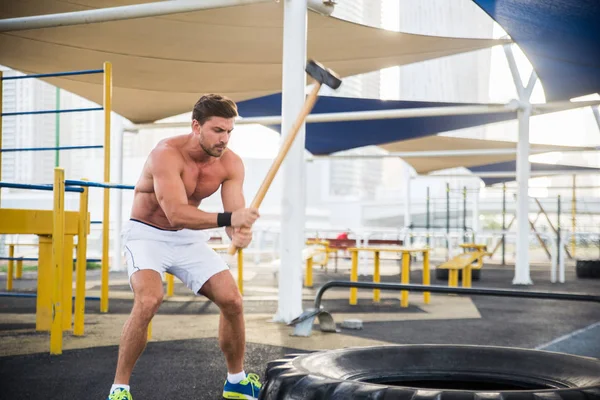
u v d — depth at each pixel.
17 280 11.84
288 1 6.52
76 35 9.33
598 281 13.23
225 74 11.06
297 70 6.51
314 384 1.88
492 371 2.35
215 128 3.12
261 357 4.79
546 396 1.70
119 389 3.14
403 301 8.34
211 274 3.42
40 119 19.16
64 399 3.66
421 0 10.84
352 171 102.69
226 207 3.38
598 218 26.05
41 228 5.33
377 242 13.89
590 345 5.64
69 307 6.02
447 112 11.48
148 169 3.25
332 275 13.59
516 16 8.40
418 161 19.59
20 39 9.48
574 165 21.41
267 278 12.34
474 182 26.52
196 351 5.02
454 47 10.26
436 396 1.70
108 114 6.88
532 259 22.66
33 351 5.00
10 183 4.52
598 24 8.10
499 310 8.06
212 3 6.36
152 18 8.70
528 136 12.12
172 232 3.34
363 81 50.75
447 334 6.12
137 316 3.19
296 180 6.52
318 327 6.27
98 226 23.56
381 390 1.76
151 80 11.34
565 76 11.54
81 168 32.16
